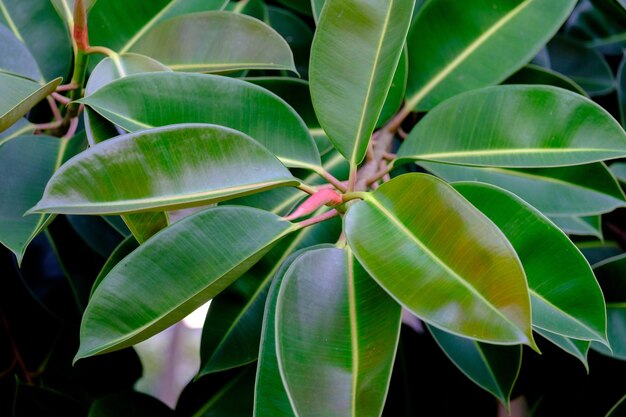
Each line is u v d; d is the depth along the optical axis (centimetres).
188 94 126
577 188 141
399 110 148
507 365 140
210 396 147
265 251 120
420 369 152
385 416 151
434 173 141
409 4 124
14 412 152
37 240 156
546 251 123
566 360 150
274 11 157
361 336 118
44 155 134
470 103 132
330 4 125
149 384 206
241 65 135
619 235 154
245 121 128
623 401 140
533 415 151
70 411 153
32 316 157
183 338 213
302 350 117
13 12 146
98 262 153
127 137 116
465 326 112
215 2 145
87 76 145
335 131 126
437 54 144
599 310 122
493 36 142
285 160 129
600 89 159
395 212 119
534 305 122
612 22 162
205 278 119
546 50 157
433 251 116
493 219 125
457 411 152
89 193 114
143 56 131
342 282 121
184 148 118
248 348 136
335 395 115
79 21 129
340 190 127
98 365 158
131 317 118
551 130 129
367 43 126
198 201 116
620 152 127
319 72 126
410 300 113
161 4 144
